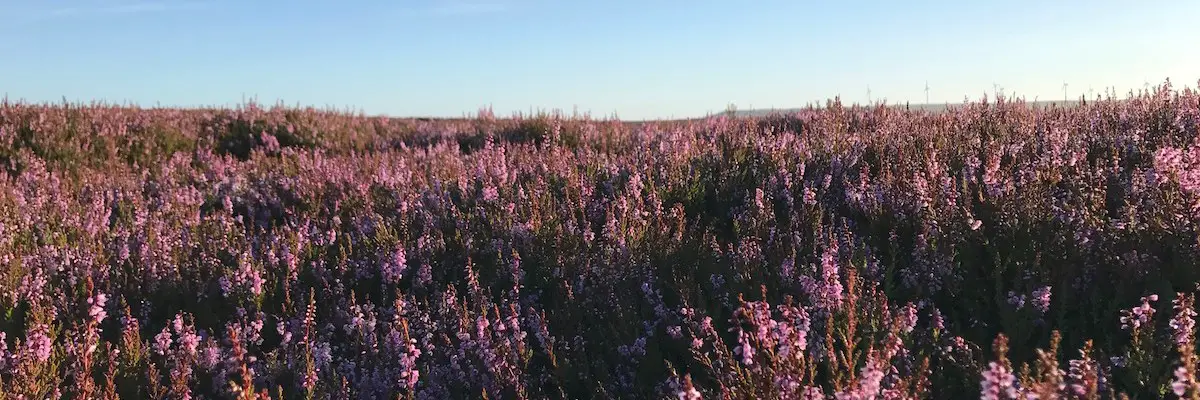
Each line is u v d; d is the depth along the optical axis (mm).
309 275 4977
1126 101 7184
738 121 10938
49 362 3693
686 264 4602
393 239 5277
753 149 6797
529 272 4848
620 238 4773
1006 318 3467
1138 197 4215
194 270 5004
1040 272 3602
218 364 3877
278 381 3783
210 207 7746
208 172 9352
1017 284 3592
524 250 4984
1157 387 2867
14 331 4199
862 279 3752
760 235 4906
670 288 4324
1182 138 5391
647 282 4359
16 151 10125
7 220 6219
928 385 2838
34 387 3365
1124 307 3416
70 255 5133
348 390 3545
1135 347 2977
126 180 8469
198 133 12930
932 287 3830
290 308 4422
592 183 6395
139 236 5695
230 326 3939
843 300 3334
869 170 5938
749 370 2834
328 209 6910
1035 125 6473
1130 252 3629
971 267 3992
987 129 6734
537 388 3680
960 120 7254
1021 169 4969
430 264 4984
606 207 5496
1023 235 4031
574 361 3807
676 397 3234
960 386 3156
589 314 4262
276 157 10930
